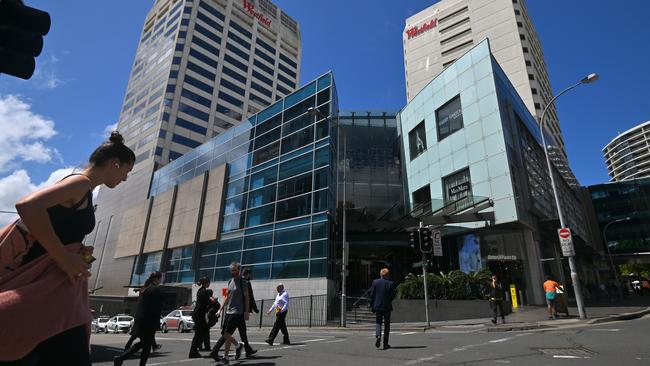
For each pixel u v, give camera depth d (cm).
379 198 3466
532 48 7188
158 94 6931
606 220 6725
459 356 691
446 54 7694
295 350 848
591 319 1421
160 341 1263
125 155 221
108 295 4656
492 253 2562
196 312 805
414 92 7969
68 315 174
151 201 4581
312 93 3064
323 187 2650
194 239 3597
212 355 704
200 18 7738
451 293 1936
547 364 595
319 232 2548
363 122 3809
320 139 2822
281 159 3106
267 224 2966
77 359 178
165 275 3888
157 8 8738
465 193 2734
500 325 1334
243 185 3400
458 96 2950
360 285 3083
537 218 2695
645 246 6316
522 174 2606
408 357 699
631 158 14200
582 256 4103
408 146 3544
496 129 2570
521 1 7512
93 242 5600
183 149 6562
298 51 10094
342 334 1381
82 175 194
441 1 8200
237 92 8000
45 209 166
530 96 6419
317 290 2394
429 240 1504
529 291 2372
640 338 849
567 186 4275
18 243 170
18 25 517
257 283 2777
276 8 9869
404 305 1847
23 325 157
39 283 166
